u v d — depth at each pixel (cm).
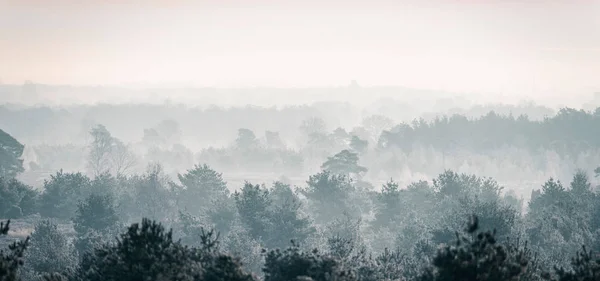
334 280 4903
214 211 11319
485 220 8281
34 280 7244
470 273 4056
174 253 4847
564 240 9288
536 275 5247
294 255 5069
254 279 4838
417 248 7456
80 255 8744
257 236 9794
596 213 10556
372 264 5959
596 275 4503
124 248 4812
